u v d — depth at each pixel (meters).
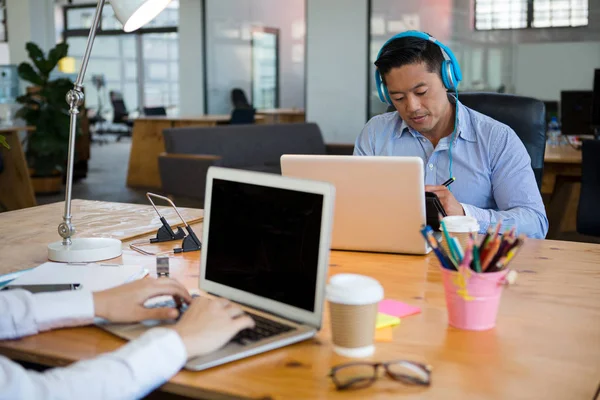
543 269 1.54
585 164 3.10
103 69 14.13
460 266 1.13
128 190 7.13
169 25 13.02
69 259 1.60
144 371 0.95
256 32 10.75
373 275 1.50
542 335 1.13
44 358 1.09
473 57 6.88
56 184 7.03
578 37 6.54
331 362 1.03
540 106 2.34
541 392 0.92
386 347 1.08
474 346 1.09
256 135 5.75
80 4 13.82
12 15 9.62
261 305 1.20
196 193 4.96
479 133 2.10
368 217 1.66
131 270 1.46
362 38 7.03
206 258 1.32
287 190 1.17
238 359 1.03
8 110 6.90
